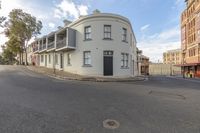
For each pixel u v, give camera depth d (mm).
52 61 32656
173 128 4992
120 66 22875
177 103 8336
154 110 6852
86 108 6832
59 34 28203
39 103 7406
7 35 44312
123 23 23406
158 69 65438
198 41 37375
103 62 22109
